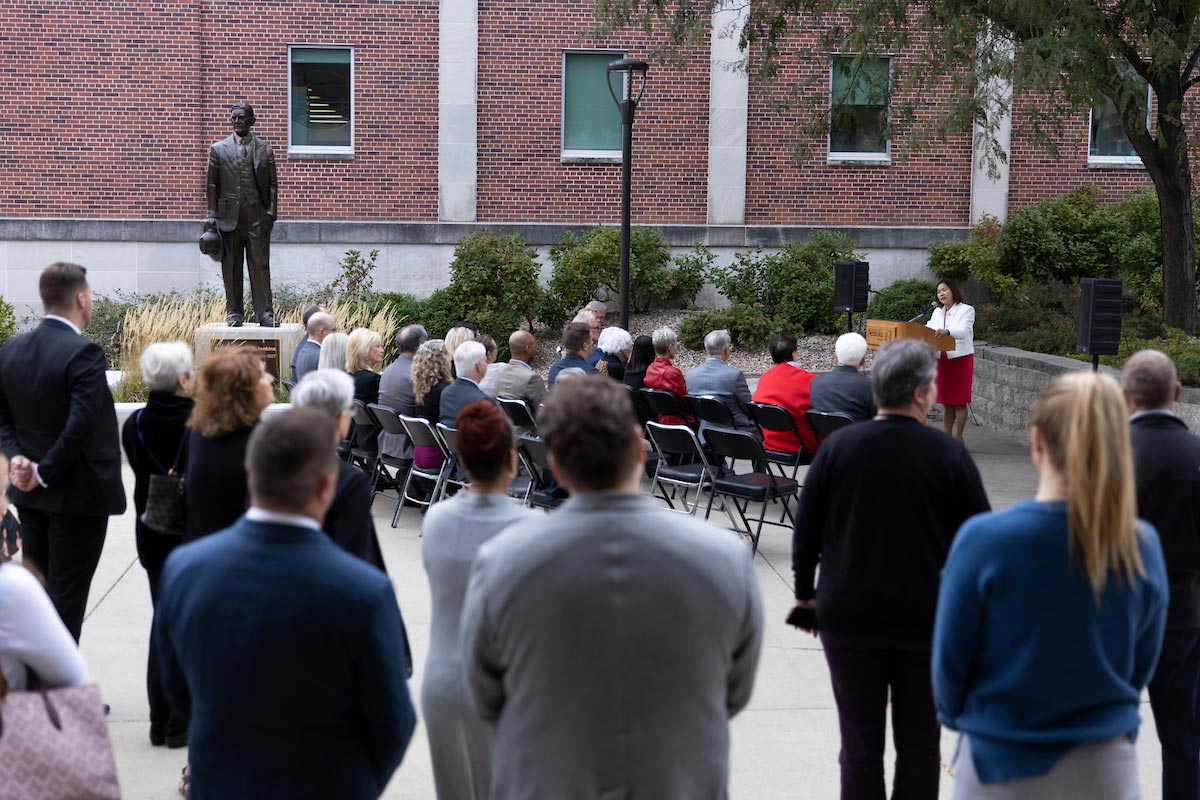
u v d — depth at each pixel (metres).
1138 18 10.93
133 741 4.73
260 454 2.50
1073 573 2.48
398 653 2.53
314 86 18.06
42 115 17.53
